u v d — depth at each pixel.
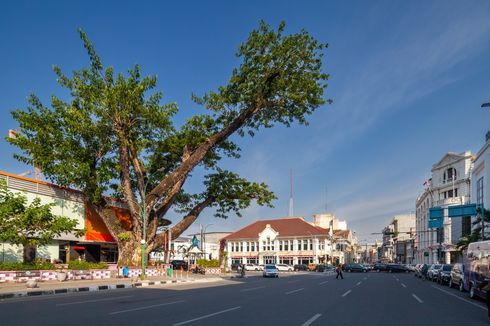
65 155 33.34
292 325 10.79
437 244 71.75
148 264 41.97
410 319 12.45
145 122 34.97
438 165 74.94
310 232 86.25
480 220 42.91
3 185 27.61
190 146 39.75
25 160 33.44
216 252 99.50
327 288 26.31
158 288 26.00
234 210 44.50
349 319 12.09
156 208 40.03
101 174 34.41
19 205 26.98
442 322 12.02
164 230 44.34
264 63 34.66
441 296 21.73
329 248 87.81
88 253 40.03
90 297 19.19
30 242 27.48
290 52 34.97
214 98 36.78
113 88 31.81
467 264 22.27
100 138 34.31
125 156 34.66
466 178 65.88
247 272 65.56
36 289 22.16
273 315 12.70
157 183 42.25
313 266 75.31
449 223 65.19
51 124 34.00
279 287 27.19
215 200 43.03
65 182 33.22
